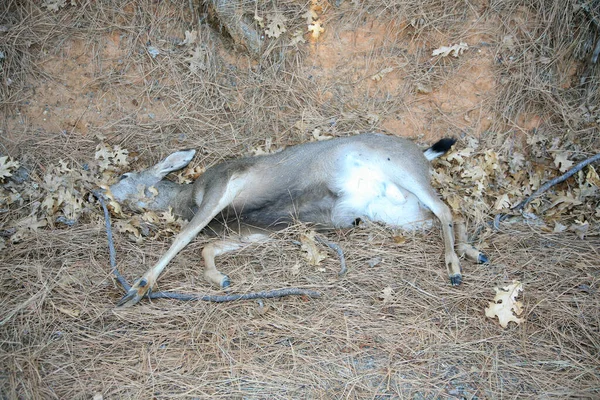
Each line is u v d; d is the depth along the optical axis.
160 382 2.27
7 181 3.04
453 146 3.16
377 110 3.25
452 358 2.32
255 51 3.29
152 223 2.99
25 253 2.74
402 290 2.56
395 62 3.26
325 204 2.89
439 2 3.23
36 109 3.21
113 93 3.27
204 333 2.42
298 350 2.35
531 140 3.11
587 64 3.14
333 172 2.86
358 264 2.69
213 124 3.29
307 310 2.49
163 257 2.65
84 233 2.87
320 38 3.28
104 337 2.42
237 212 2.92
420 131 3.23
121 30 3.29
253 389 2.24
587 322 2.41
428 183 2.81
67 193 2.95
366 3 3.25
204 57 3.32
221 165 3.00
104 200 2.98
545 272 2.60
